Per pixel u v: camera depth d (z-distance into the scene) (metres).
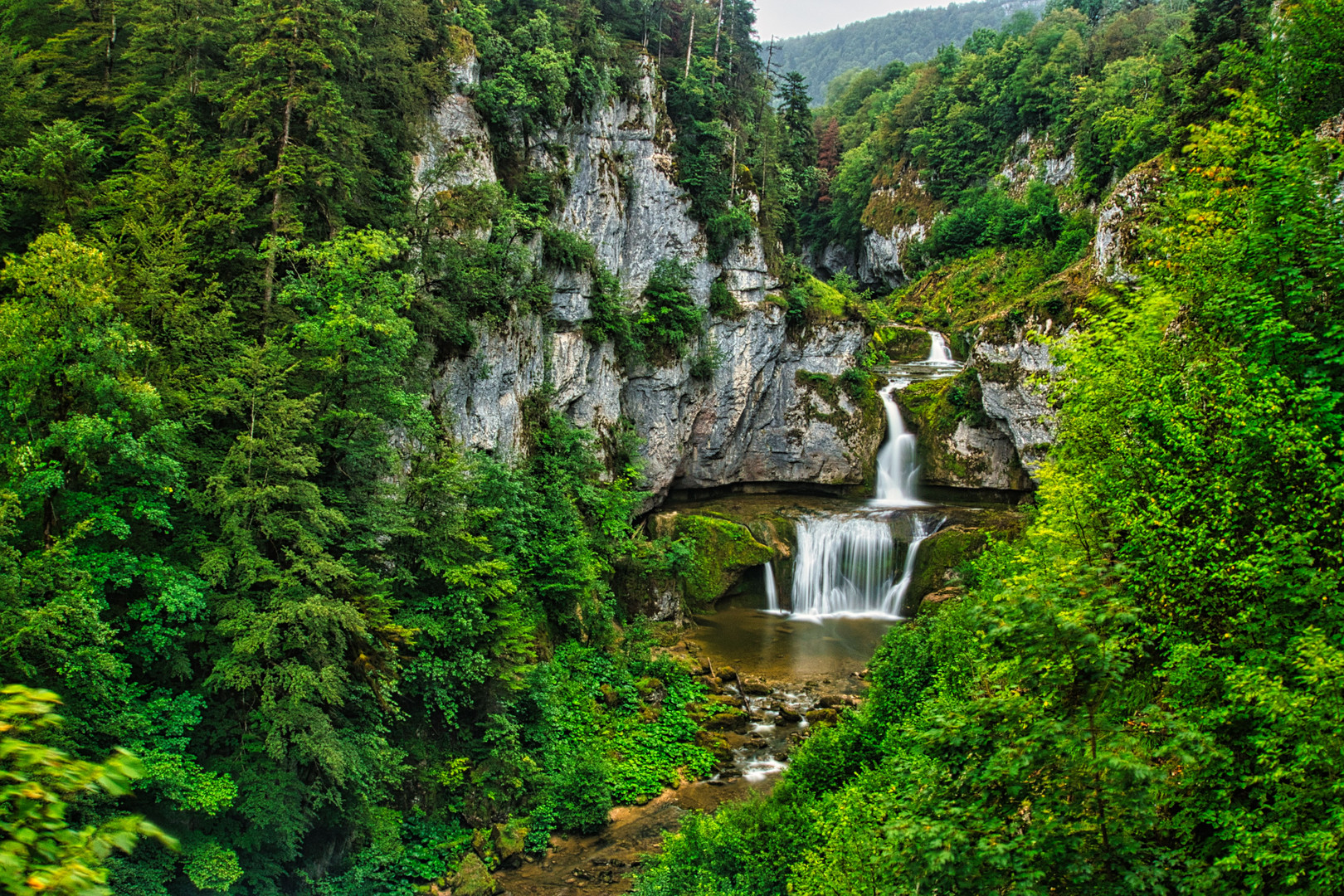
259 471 16.66
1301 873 7.91
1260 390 11.01
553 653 26.66
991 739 8.66
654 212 40.44
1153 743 10.27
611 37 39.47
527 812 20.86
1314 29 15.22
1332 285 11.34
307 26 21.09
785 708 27.78
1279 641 9.80
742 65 54.53
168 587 14.67
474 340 27.55
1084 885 7.93
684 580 37.78
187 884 14.58
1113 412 14.25
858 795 14.31
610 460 37.78
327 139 21.09
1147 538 11.73
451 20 31.62
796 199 56.53
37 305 14.25
